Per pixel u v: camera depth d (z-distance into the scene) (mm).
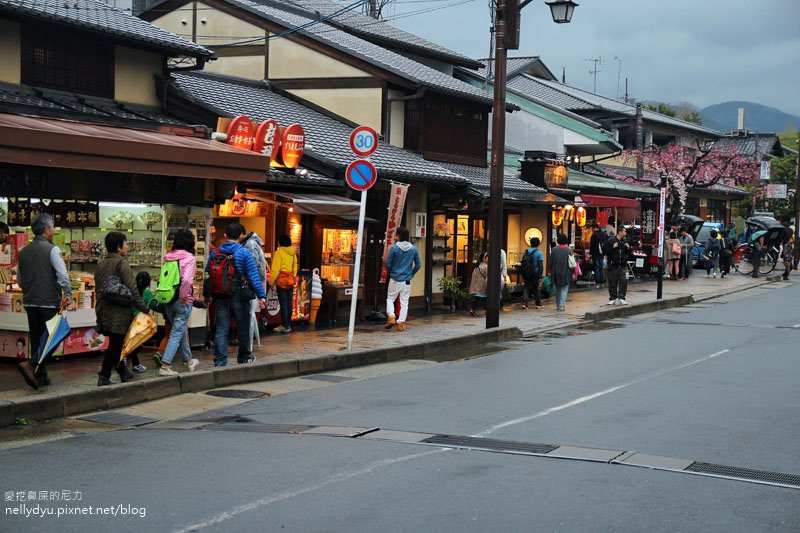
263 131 15352
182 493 6410
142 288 11055
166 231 13562
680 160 40625
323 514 5914
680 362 13281
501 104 17000
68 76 14281
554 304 23391
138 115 14594
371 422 9039
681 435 8383
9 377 10867
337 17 26469
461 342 15766
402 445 7957
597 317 20219
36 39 13734
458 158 23453
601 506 6148
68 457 7543
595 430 8594
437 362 13852
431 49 27719
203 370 11422
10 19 13242
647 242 33062
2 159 10273
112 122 13234
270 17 21812
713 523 5828
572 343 15891
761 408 9695
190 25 22812
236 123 14953
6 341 11906
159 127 13953
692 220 39844
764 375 12016
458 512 5977
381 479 6793
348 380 12039
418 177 18891
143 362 12375
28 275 10180
